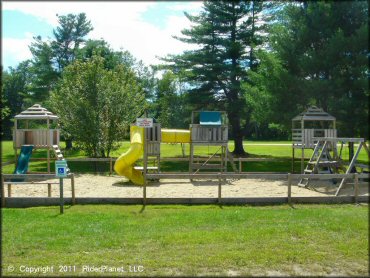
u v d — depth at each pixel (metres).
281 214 9.11
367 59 14.28
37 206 10.27
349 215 8.96
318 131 17.48
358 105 14.81
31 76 57.16
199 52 28.80
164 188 14.09
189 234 7.43
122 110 23.50
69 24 39.47
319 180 15.65
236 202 10.56
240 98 28.25
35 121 46.75
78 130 22.53
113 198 10.57
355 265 5.95
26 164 16.39
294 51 17.33
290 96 18.05
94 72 22.72
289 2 16.92
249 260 6.14
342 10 14.86
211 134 17.08
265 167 22.67
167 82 49.59
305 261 6.10
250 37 27.86
